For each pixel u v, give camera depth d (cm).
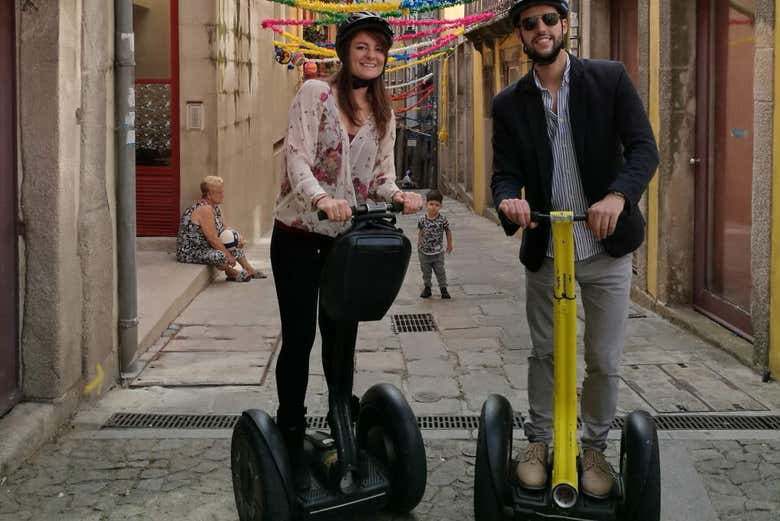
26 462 442
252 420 345
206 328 734
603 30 991
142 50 1020
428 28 2167
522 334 711
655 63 795
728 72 714
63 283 488
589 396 364
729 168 711
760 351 585
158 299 764
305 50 1619
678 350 656
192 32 1010
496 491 329
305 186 314
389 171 346
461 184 2219
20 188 479
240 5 1178
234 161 1141
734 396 543
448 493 408
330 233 338
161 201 1032
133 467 438
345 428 345
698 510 389
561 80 344
